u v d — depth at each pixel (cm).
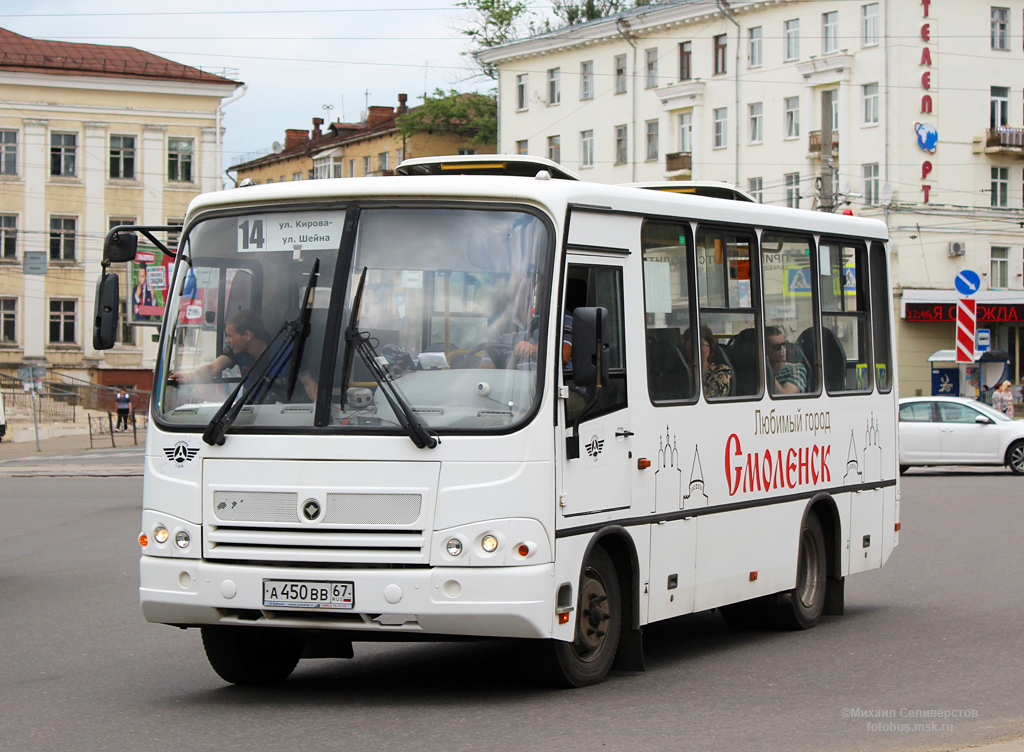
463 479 751
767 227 1055
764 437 1034
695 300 952
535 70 7075
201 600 776
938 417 2967
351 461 760
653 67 6444
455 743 686
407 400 766
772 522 1044
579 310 755
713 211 978
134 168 6756
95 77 6644
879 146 5409
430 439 752
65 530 2012
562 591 779
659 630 1144
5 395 5553
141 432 5562
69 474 3466
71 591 1353
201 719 761
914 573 1437
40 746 695
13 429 5328
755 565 1020
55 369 6638
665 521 899
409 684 874
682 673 906
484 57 7294
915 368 5453
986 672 899
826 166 3275
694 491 937
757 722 740
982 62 5478
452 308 780
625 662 885
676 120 6319
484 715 759
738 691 836
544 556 760
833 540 1154
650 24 6378
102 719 766
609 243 852
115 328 848
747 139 5953
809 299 1121
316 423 770
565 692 825
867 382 1216
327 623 757
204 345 812
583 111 6806
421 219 795
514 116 7212
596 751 668
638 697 813
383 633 768
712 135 6116
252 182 831
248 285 812
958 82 5444
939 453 2948
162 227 856
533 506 756
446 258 787
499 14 7350
